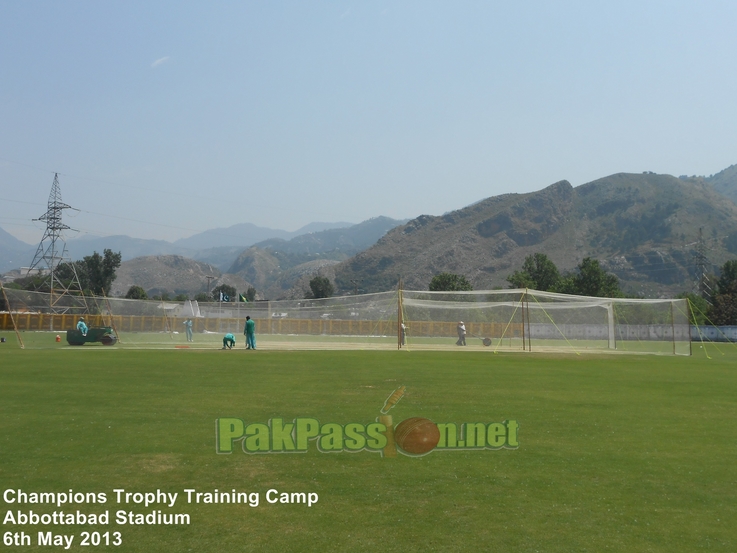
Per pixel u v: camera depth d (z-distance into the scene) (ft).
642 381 67.41
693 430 39.73
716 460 32.37
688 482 28.63
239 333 177.68
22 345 119.65
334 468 30.48
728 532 22.82
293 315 187.42
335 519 23.88
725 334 201.98
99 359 87.97
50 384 58.29
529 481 28.63
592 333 167.94
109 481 28.30
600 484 28.27
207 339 156.46
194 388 55.98
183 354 101.09
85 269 309.42
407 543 21.65
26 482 28.12
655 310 171.32
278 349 121.08
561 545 21.54
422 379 65.26
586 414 44.93
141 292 329.52
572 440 36.60
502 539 22.02
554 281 273.54
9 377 63.87
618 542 21.85
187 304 175.11
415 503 25.64
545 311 168.35
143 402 47.80
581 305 148.46
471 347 143.95
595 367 86.17
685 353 129.49
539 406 47.98
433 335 183.62
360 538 22.08
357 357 99.25
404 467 30.73
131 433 37.11
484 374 72.33
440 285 302.45
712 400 53.06
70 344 127.03
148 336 162.40
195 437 36.27
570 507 25.27
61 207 252.62
